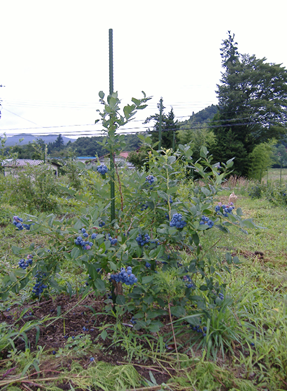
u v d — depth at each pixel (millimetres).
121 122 2143
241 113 28969
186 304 2404
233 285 2971
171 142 24141
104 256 1914
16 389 1643
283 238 5309
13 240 4578
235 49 31812
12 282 2145
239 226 2121
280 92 30703
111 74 2371
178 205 2320
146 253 2164
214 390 1729
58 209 7578
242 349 2117
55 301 2635
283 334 2213
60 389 1665
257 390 1752
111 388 1690
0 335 2012
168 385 1728
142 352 2020
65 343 2076
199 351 2082
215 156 25281
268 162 25469
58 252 2201
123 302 2184
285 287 3307
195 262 2352
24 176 7930
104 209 2367
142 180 2385
